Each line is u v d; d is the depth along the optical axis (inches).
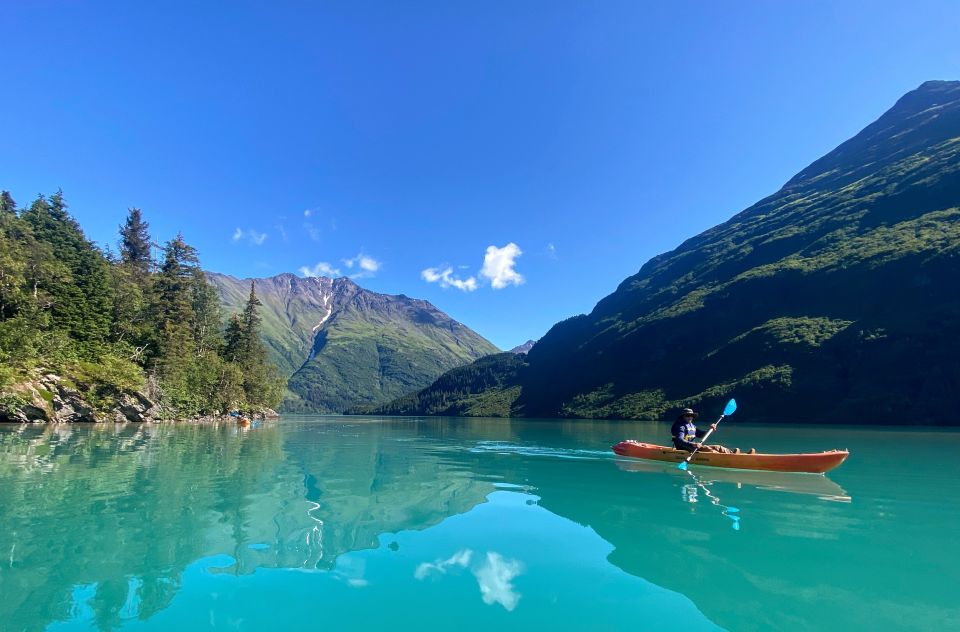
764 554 252.5
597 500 390.9
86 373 1576.0
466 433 1485.0
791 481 487.8
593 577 220.1
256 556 241.9
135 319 2166.6
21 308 1648.6
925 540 277.9
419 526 305.1
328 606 186.1
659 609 187.6
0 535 270.1
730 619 179.8
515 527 304.7
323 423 2385.6
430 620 175.6
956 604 193.2
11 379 1311.5
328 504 363.3
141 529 285.3
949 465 631.8
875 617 181.3
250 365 2829.7
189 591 198.4
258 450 780.6
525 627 171.2
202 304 2709.2
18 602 186.2
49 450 679.1
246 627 168.1
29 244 1831.9
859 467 609.9
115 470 509.7
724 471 560.4
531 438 1229.1
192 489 412.2
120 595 193.9
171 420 1824.6
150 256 2839.6
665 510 354.3
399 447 905.5
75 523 295.0
